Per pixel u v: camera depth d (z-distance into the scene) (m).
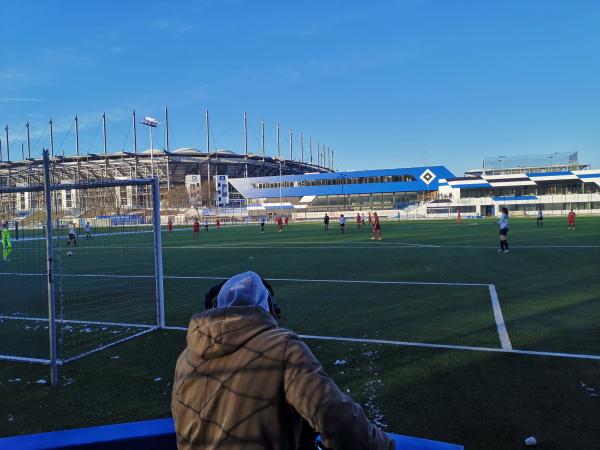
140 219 8.42
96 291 11.47
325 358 5.56
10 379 5.15
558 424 3.78
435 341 6.20
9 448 2.14
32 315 8.72
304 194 100.06
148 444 2.26
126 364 5.56
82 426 3.96
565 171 80.31
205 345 1.55
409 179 92.94
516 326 6.89
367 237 30.28
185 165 107.12
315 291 10.30
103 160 91.69
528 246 20.42
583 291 9.58
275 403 1.47
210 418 1.50
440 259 16.30
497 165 91.56
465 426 3.78
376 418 3.94
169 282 12.55
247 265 16.11
